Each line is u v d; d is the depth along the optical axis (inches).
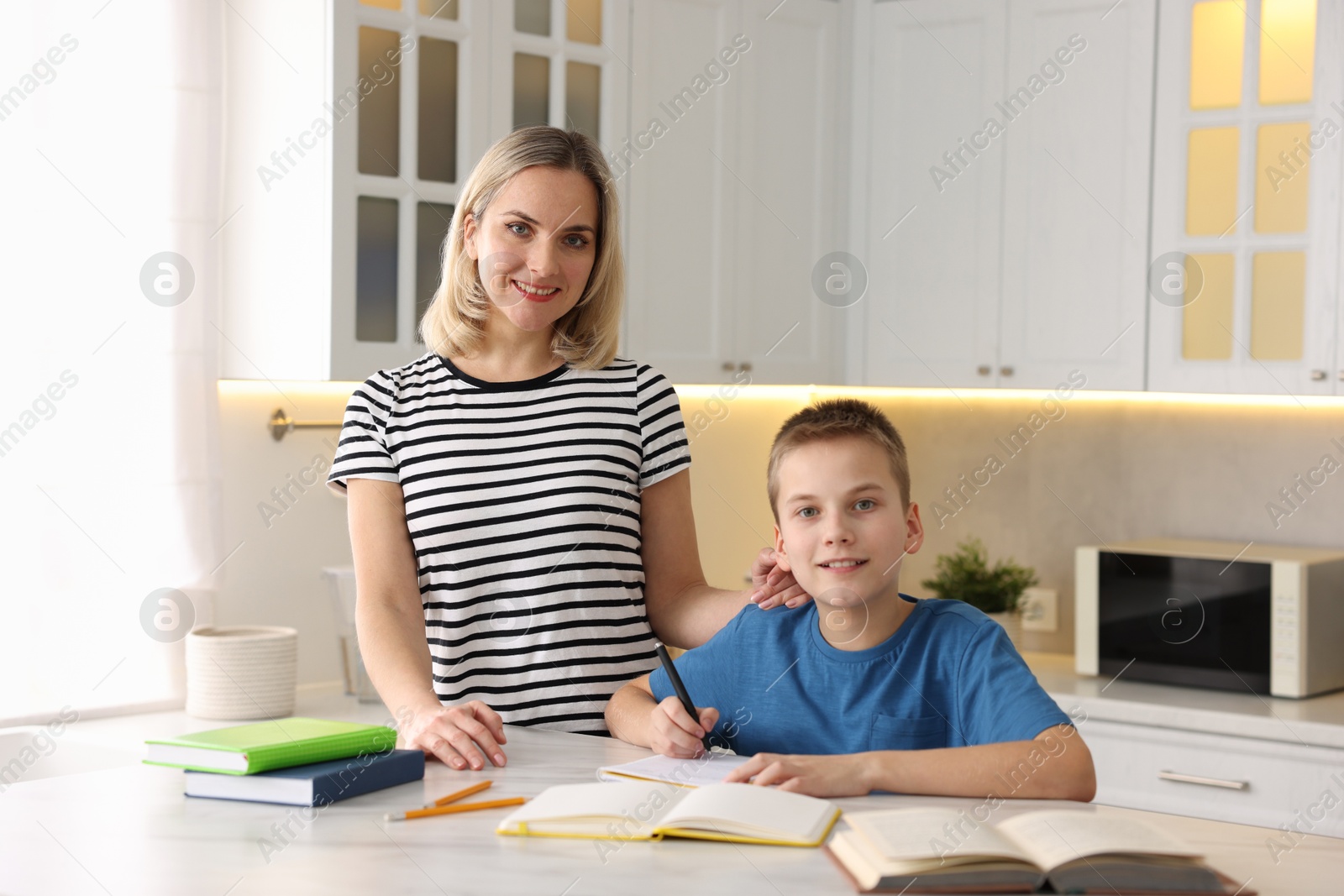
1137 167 105.0
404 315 88.3
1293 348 99.0
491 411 58.0
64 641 81.9
